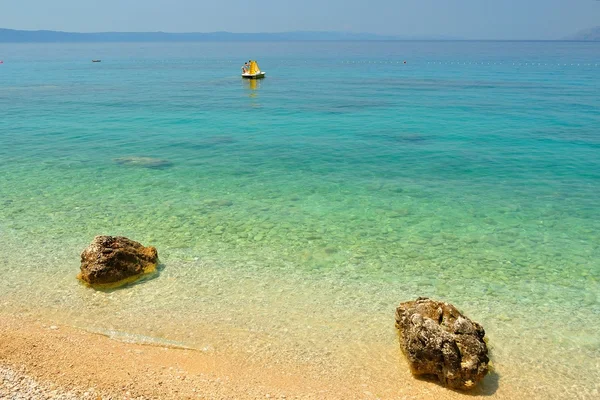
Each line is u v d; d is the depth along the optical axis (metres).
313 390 9.64
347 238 16.91
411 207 19.80
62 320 11.85
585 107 45.00
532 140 31.45
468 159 26.95
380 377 10.10
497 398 9.58
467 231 17.50
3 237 16.58
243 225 17.92
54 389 9.09
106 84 70.81
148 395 9.12
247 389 9.56
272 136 33.56
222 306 12.66
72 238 16.61
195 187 22.27
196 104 49.38
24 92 59.66
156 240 16.58
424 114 42.25
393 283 13.98
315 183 22.94
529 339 11.45
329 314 12.38
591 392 9.76
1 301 12.59
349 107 46.81
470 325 10.22
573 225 17.98
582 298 13.27
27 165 25.66
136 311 12.34
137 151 29.05
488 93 57.59
